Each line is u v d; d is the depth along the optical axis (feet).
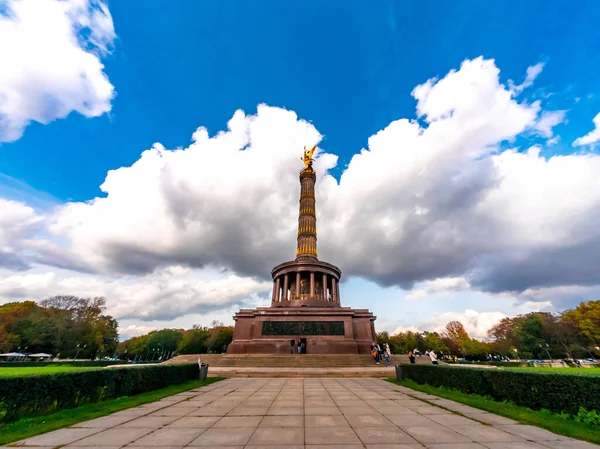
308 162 262.67
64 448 25.36
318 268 208.44
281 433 30.14
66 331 307.78
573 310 296.51
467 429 31.71
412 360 118.21
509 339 377.91
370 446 26.21
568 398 35.50
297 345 157.07
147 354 496.23
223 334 453.17
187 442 27.17
